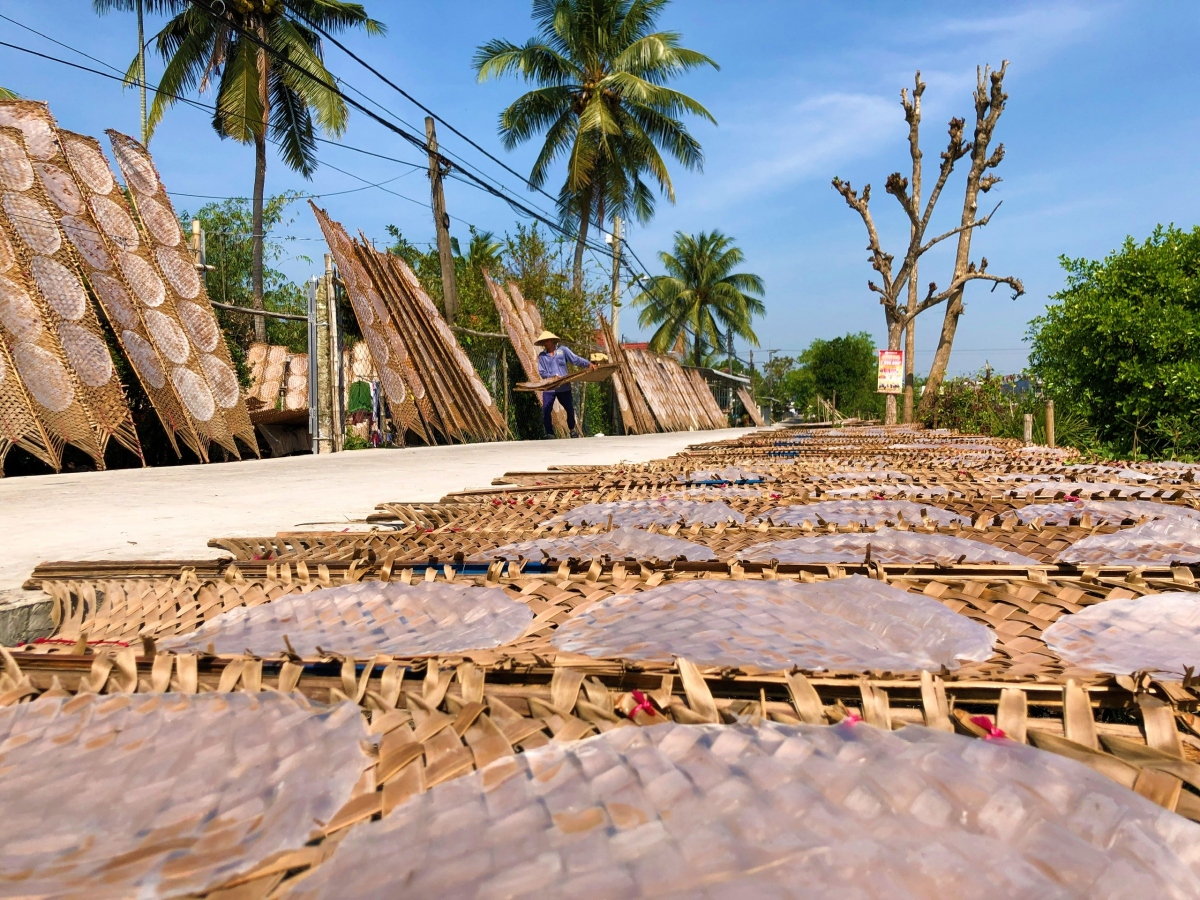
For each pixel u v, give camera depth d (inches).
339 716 34.6
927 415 625.3
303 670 42.0
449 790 28.1
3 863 25.2
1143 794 26.5
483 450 382.3
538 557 78.7
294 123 810.8
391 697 36.4
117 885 23.8
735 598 51.4
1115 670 37.2
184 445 336.2
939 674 36.3
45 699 38.7
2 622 66.7
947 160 638.5
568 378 571.5
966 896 21.4
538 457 311.7
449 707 35.0
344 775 29.7
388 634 50.7
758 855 22.9
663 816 25.4
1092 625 44.8
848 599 49.6
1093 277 403.9
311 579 67.0
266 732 33.8
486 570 73.2
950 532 85.4
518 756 30.0
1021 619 47.9
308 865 24.5
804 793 26.2
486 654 42.2
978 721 31.4
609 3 919.0
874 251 682.8
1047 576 60.2
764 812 25.3
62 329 268.5
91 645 50.8
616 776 27.9
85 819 28.0
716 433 780.0
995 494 119.7
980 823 24.9
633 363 878.4
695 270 1470.2
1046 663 38.9
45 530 116.6
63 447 249.0
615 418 840.3
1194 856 23.2
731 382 1449.3
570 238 748.0
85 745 34.0
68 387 258.7
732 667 37.1
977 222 629.0
